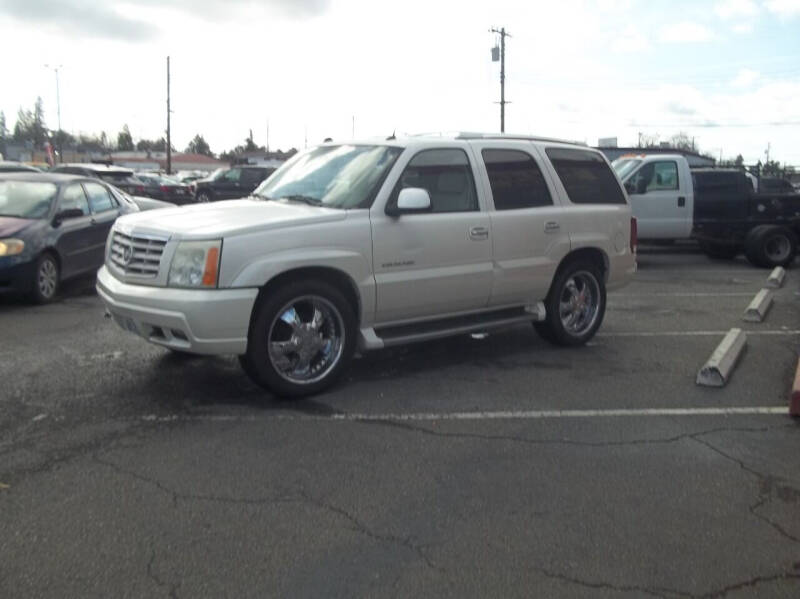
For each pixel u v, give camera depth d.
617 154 24.17
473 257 6.45
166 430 5.00
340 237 5.64
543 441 4.95
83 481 4.19
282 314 5.50
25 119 100.81
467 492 4.16
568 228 7.18
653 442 4.96
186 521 3.76
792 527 3.83
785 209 14.68
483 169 6.64
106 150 97.94
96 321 8.29
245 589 3.19
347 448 4.75
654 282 12.57
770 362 7.06
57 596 3.11
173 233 5.27
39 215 9.70
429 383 6.19
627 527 3.79
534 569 3.38
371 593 3.17
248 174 29.44
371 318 5.97
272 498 4.03
